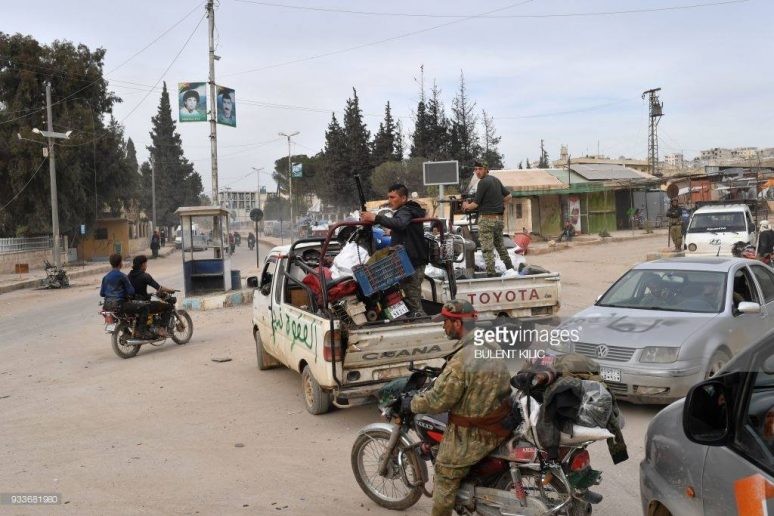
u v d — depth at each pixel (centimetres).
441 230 736
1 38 3862
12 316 1831
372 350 657
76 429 701
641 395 642
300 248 852
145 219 6844
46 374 1002
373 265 681
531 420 375
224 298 1706
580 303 1342
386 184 4047
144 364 1041
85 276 3459
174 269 3634
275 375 923
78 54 4144
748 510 251
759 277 788
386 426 471
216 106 2758
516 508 379
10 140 3741
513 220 3484
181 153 8712
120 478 552
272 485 531
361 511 479
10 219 3878
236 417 726
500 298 931
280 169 8975
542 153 7275
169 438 660
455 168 1670
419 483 455
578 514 373
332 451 608
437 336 680
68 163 3900
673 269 780
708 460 279
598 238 3291
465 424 389
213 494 514
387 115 4912
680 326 664
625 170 4431
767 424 268
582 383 382
